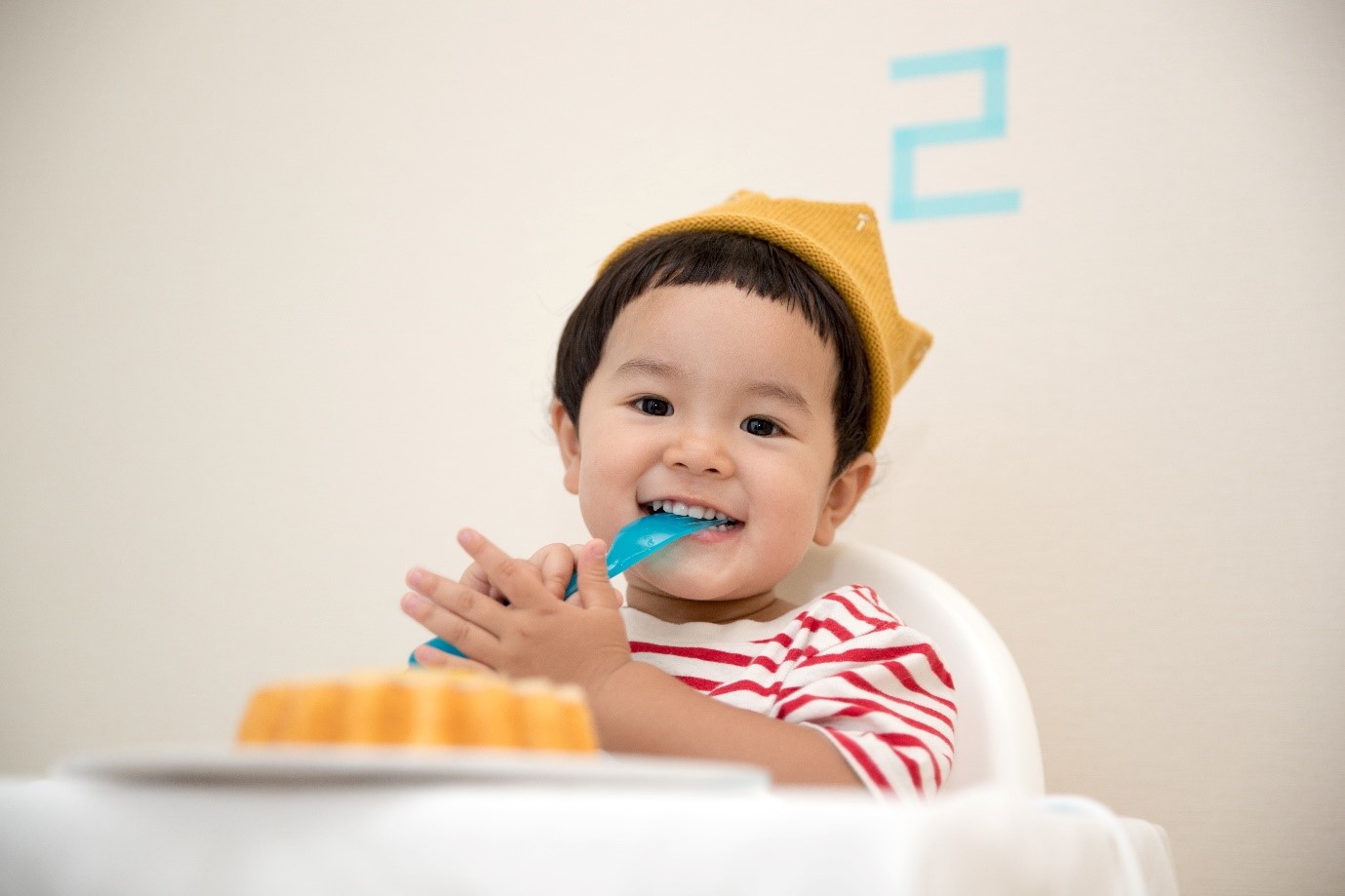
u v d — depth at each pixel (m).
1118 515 1.12
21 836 0.40
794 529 0.89
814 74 1.28
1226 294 1.12
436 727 0.40
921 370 1.20
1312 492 1.07
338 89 1.46
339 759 0.33
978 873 0.34
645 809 0.32
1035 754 0.78
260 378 1.43
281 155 1.47
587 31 1.37
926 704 0.78
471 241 1.38
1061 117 1.19
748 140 1.29
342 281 1.42
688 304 0.91
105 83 1.54
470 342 1.36
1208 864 1.05
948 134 1.22
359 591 1.35
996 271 1.19
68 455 1.48
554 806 0.32
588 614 0.76
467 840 0.33
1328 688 1.04
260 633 1.38
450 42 1.42
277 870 0.35
